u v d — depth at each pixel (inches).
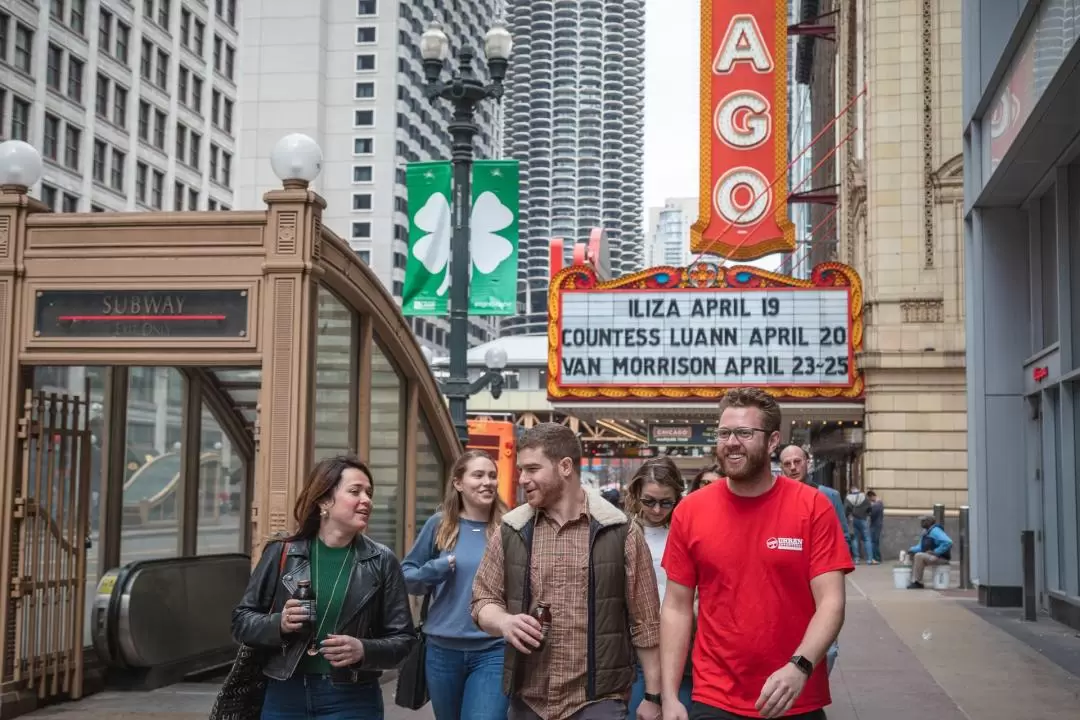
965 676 434.3
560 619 187.3
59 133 2448.3
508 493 878.4
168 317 335.9
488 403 2532.0
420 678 256.2
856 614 639.8
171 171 2997.0
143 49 2849.4
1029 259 657.6
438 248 621.0
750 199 1277.1
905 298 1146.7
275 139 4879.4
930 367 1134.4
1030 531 599.2
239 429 475.5
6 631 336.8
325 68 4975.4
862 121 1234.0
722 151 1284.4
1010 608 653.9
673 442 1298.0
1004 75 567.2
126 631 365.7
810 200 1529.3
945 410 1133.1
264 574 193.9
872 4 1182.9
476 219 622.2
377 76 4950.8
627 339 1166.3
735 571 175.0
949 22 1160.8
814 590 173.0
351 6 4975.4
